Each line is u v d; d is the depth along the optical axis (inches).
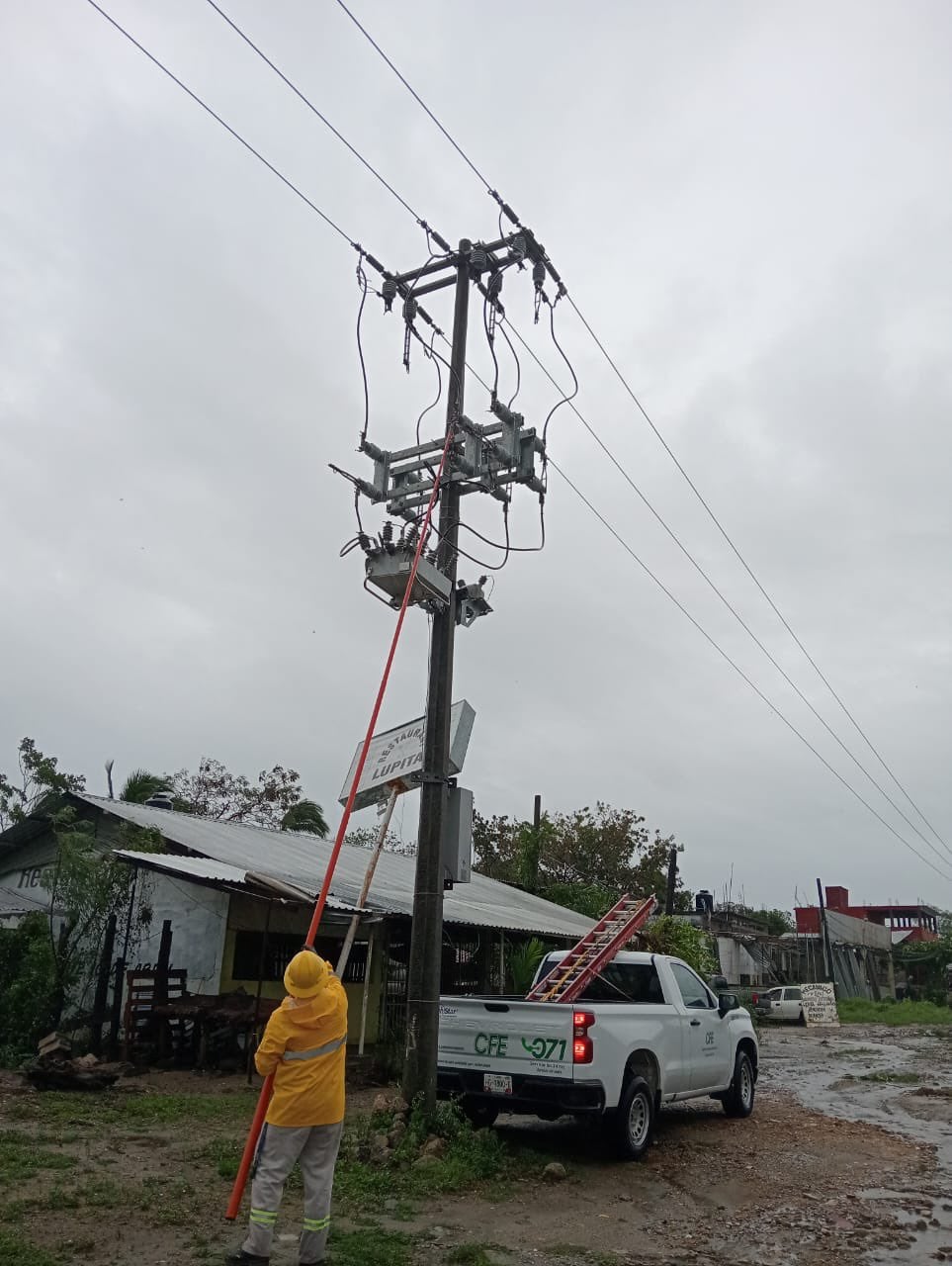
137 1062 509.7
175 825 658.2
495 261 421.1
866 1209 287.9
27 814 655.8
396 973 701.9
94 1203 245.0
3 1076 447.5
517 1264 226.7
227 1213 211.2
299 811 1354.6
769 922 2347.4
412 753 393.7
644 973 415.2
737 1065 456.4
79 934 551.8
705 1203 292.7
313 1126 208.7
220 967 568.1
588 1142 374.3
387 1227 247.1
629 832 1724.9
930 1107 519.5
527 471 411.8
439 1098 362.0
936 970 2455.7
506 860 1657.2
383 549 361.4
